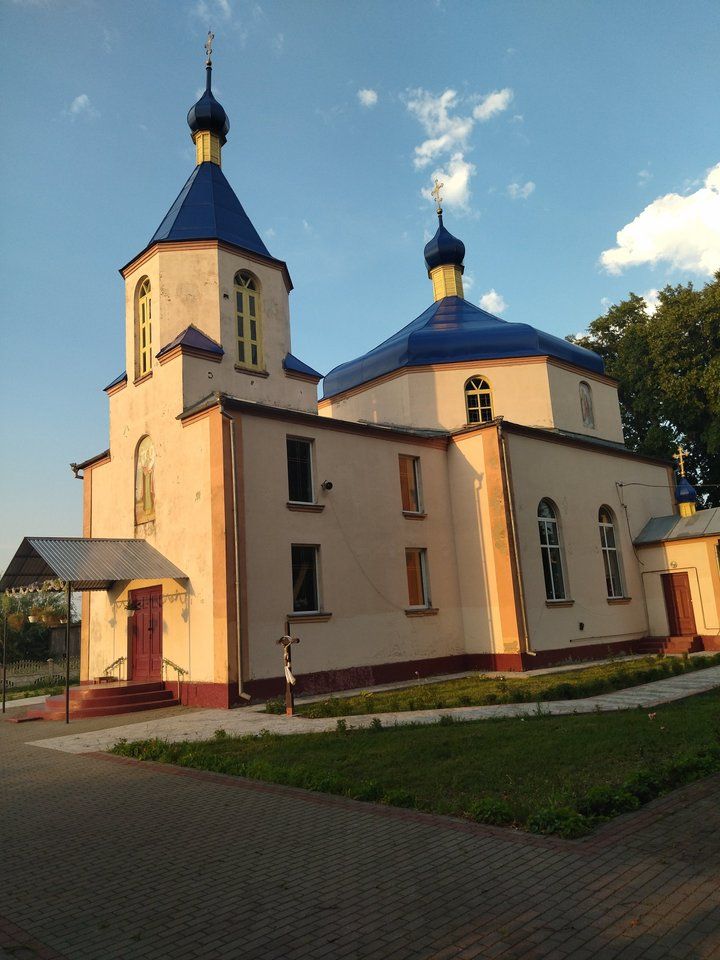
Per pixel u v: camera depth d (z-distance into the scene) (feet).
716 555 78.38
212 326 68.18
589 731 33.37
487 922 14.78
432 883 16.98
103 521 74.33
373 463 68.08
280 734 38.93
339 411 92.53
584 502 80.12
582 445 81.05
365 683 61.67
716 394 105.09
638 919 14.47
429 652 67.87
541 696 46.06
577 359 90.48
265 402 70.23
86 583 68.18
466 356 84.53
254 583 55.77
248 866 18.97
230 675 52.49
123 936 15.10
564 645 71.87
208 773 30.73
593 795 21.86
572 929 14.25
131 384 70.44
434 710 44.65
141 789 28.60
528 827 20.47
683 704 41.16
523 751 29.89
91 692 56.70
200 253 69.97
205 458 58.29
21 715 55.98
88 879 18.67
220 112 81.30
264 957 13.85
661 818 20.71
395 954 13.67
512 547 68.59
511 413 83.15
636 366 118.73
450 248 102.73
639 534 87.56
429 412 83.10
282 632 56.70
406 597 67.51
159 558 60.70
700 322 108.58
